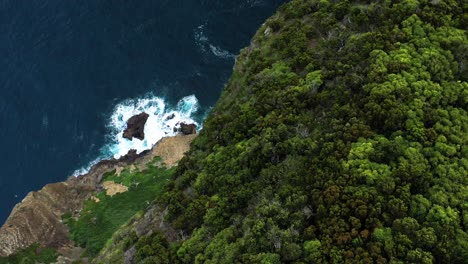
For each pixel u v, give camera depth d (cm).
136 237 7450
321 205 5703
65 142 10775
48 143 10788
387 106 6462
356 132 6356
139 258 6825
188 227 7006
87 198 9888
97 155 10606
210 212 6719
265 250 5741
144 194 9662
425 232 5309
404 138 6269
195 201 7050
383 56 7156
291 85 7875
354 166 6006
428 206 5566
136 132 10719
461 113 6569
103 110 11025
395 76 6806
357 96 6894
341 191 5772
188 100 11006
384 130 6431
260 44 9412
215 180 7238
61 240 9194
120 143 10669
